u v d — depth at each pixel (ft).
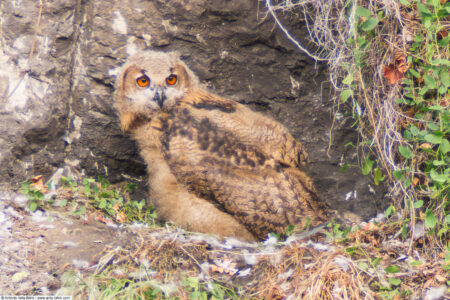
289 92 35.81
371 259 27.84
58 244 28.50
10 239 28.22
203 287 26.37
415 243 28.94
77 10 33.99
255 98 36.09
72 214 32.04
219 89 35.81
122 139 35.86
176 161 30.89
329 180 36.40
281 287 26.58
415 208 29.43
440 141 26.50
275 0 33.53
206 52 34.99
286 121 36.19
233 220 31.14
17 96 32.81
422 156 28.68
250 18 34.06
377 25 28.96
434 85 27.09
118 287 24.91
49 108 33.71
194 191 31.04
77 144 35.50
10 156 32.94
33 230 29.53
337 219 36.01
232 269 28.14
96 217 32.48
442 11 26.96
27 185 32.91
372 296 25.07
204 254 29.35
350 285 25.68
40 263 26.71
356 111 32.01
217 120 31.42
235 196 30.09
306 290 25.79
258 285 27.12
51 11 33.22
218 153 30.48
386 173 33.01
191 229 32.19
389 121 29.14
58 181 35.22
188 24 34.30
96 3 33.65
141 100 32.35
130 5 33.88
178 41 34.76
